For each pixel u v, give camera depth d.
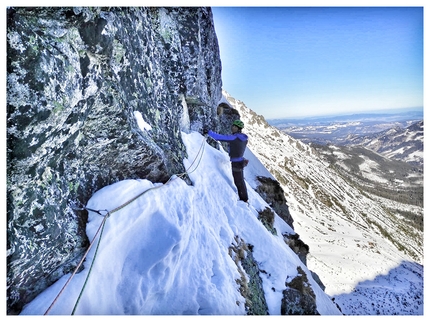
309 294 6.54
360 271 50.25
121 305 3.18
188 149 7.46
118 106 3.87
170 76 7.62
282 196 15.88
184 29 8.08
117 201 3.82
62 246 3.05
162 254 3.66
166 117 6.18
